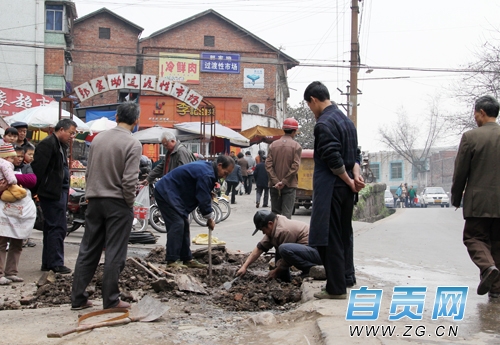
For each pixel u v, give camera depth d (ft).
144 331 14.65
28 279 22.71
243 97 137.18
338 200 16.97
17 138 26.30
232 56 136.77
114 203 16.78
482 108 18.60
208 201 23.29
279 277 22.29
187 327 15.35
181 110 108.88
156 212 41.24
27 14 107.24
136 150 16.94
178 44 136.77
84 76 137.39
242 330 15.08
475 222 18.24
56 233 23.32
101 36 138.10
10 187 21.49
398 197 151.84
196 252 26.58
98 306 17.72
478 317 15.43
